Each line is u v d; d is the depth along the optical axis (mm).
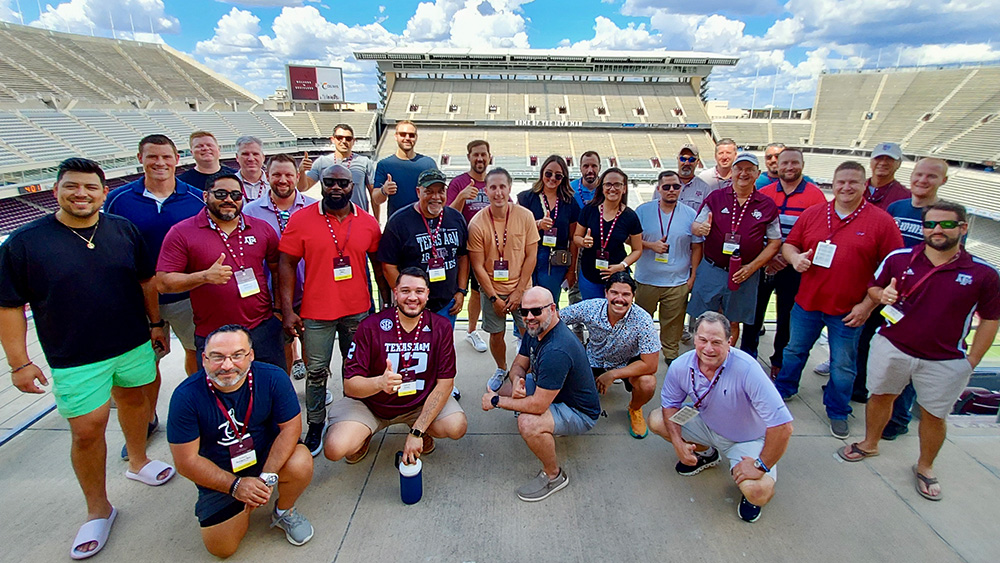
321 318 2932
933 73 34594
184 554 2301
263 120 36656
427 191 3070
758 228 3568
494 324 3646
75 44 33312
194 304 2734
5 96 24344
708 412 2635
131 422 2678
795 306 3354
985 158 26641
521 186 30562
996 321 2451
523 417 2623
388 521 2492
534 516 2527
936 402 2559
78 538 2299
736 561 2256
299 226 2865
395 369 2738
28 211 19938
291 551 2311
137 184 3059
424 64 40781
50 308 2246
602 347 3303
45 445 3064
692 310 4113
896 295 2639
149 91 33750
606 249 3830
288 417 2328
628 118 38938
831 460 2941
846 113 36812
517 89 41969
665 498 2656
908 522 2469
